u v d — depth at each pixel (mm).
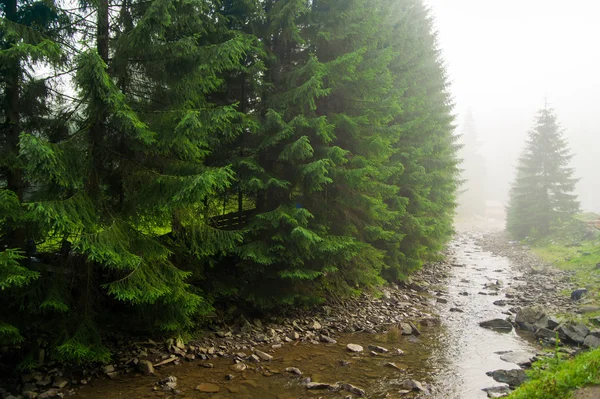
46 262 7629
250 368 8586
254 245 10398
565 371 6004
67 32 7738
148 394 7250
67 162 6738
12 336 6512
